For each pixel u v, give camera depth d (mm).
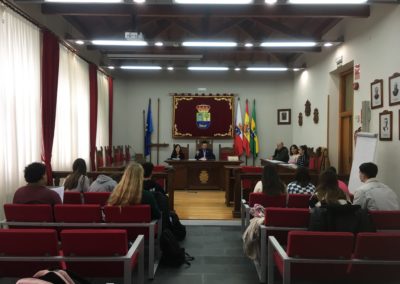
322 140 8234
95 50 8562
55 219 3174
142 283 2938
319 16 5773
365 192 3479
